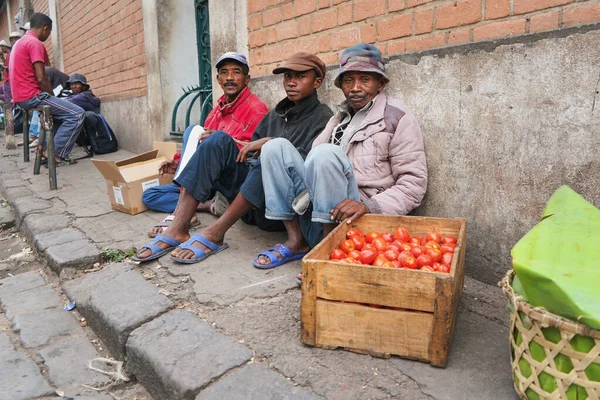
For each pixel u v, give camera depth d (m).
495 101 2.18
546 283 1.25
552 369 1.29
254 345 1.87
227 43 4.14
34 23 5.48
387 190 2.41
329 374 1.66
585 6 1.87
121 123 6.79
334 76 3.06
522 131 2.11
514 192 2.18
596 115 1.86
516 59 2.08
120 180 3.62
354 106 2.57
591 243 1.37
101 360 2.11
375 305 1.72
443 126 2.42
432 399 1.52
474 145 2.30
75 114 5.54
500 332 1.90
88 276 2.72
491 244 2.31
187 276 2.51
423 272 1.61
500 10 2.14
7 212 4.51
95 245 3.11
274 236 3.04
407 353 1.70
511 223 2.21
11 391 1.87
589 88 1.87
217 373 1.71
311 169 2.21
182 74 5.70
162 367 1.79
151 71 5.73
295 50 3.38
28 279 2.98
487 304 2.14
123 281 2.50
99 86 7.42
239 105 3.37
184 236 2.82
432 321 1.64
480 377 1.61
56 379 1.98
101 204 4.09
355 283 1.70
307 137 2.84
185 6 5.60
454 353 1.76
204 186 2.75
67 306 2.56
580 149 1.93
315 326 1.79
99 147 6.46
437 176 2.49
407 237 2.18
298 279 2.29
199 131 3.24
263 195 2.62
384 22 2.70
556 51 1.94
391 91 2.69
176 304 2.24
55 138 5.54
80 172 5.45
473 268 2.41
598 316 1.16
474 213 2.36
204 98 5.61
